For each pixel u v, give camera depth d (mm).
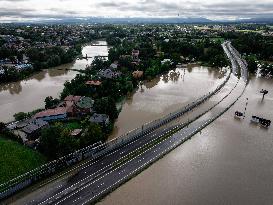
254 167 98250
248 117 142750
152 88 189625
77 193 82125
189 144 112812
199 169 96000
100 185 85750
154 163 98688
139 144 110312
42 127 116312
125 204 78812
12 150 100812
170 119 132750
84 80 181000
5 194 79188
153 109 148000
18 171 90375
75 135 110688
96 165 95812
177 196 82500
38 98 168000
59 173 91000
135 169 94125
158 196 82250
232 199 82188
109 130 118875
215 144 113438
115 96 159125
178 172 94000
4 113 143250
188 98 168125
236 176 92875
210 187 87000
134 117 136625
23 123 123688
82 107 131750
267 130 128375
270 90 190500
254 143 115500
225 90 186750
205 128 128375
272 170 96938
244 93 182875
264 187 88000
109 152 104062
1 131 115438
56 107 141375
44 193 81812
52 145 98062
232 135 122125
